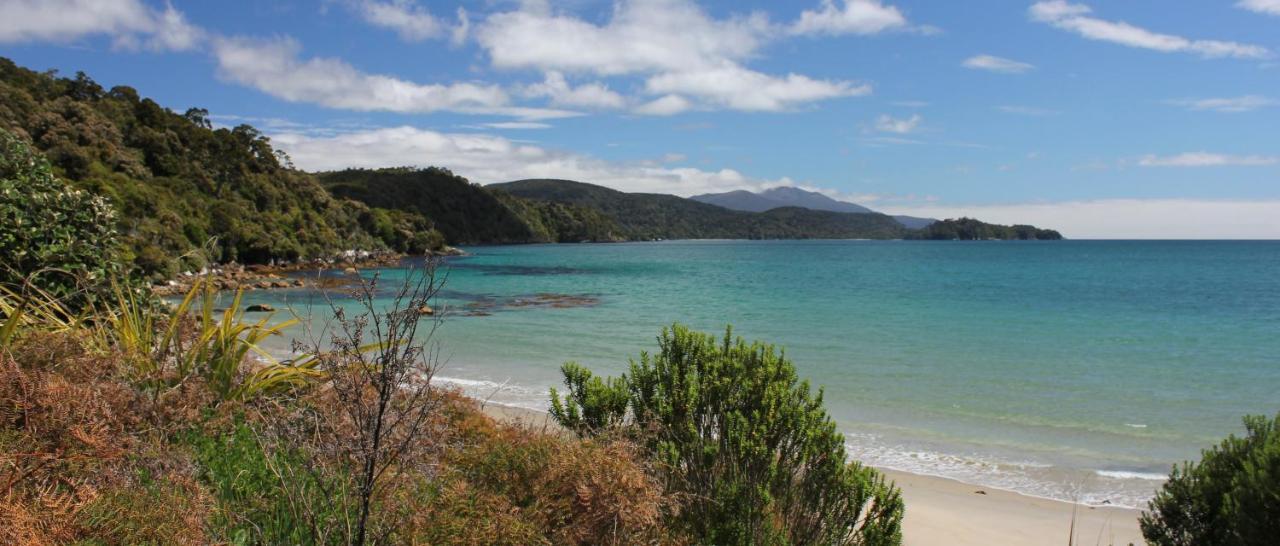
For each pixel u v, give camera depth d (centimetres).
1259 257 11400
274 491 332
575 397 511
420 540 286
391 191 16275
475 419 489
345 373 272
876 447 1014
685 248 18238
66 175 5819
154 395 399
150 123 8306
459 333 2356
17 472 239
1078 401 1319
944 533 707
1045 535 705
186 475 317
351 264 281
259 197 8325
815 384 1472
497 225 18575
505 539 292
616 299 3884
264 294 3662
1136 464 941
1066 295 4219
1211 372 1645
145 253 3753
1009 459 960
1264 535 432
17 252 548
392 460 274
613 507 323
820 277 6200
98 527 245
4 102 6575
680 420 480
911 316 2995
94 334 483
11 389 283
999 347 2052
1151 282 5497
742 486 439
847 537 479
